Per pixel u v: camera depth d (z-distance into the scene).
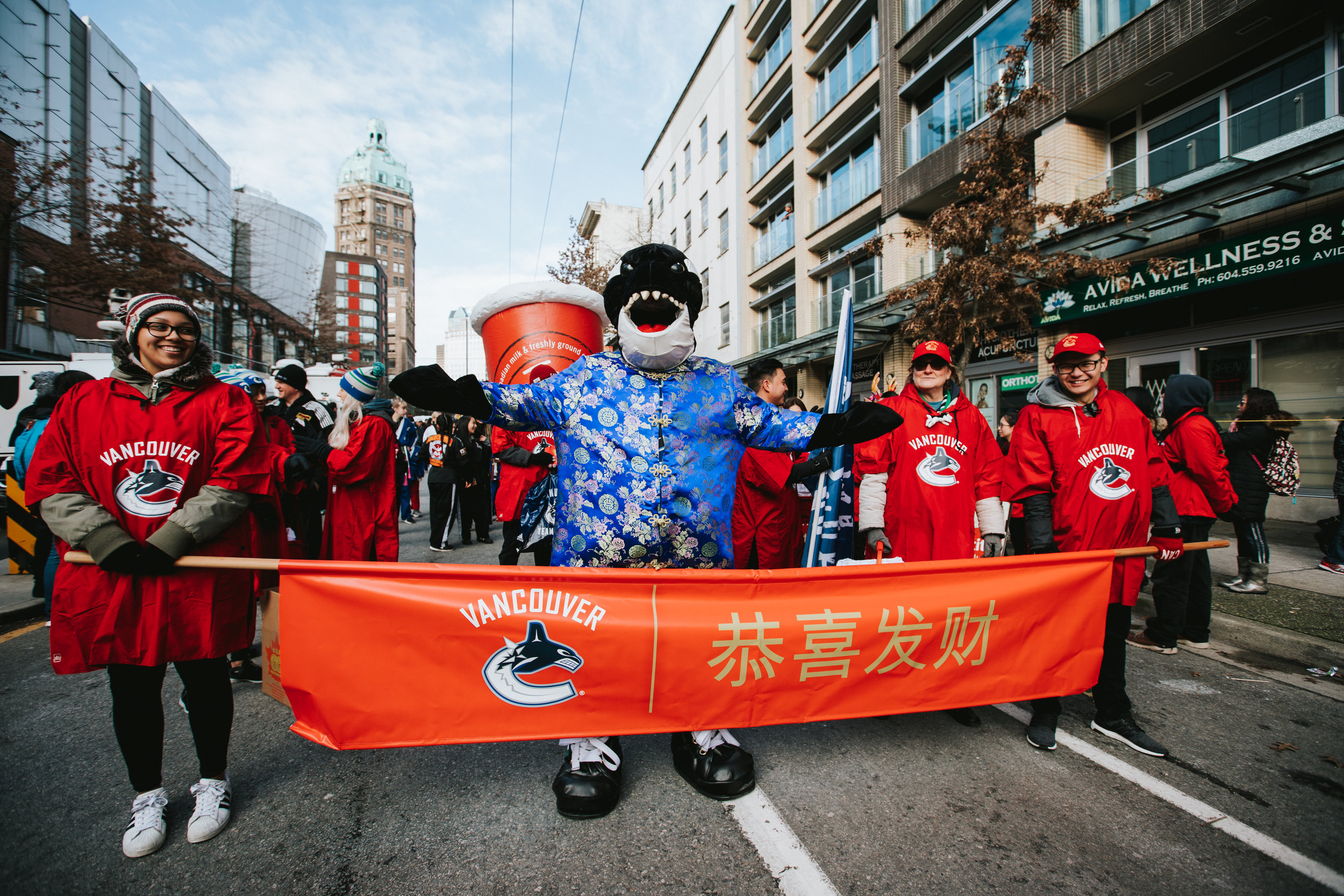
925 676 2.22
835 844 1.91
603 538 2.00
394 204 126.56
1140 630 4.08
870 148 15.65
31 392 10.42
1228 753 2.47
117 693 1.87
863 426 1.95
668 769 2.38
